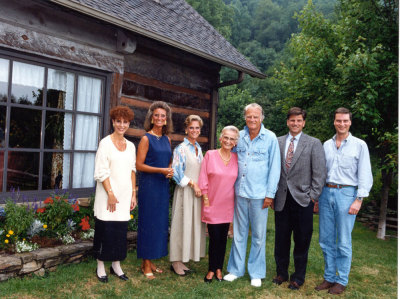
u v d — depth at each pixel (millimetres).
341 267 3445
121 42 4715
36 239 3650
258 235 3496
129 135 5078
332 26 7676
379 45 6051
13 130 3879
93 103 4625
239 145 3535
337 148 3451
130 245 4383
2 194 3775
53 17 4031
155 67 5539
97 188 3303
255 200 3443
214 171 3408
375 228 8016
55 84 4199
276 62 39875
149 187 3432
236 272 3629
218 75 7074
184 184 3439
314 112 8680
